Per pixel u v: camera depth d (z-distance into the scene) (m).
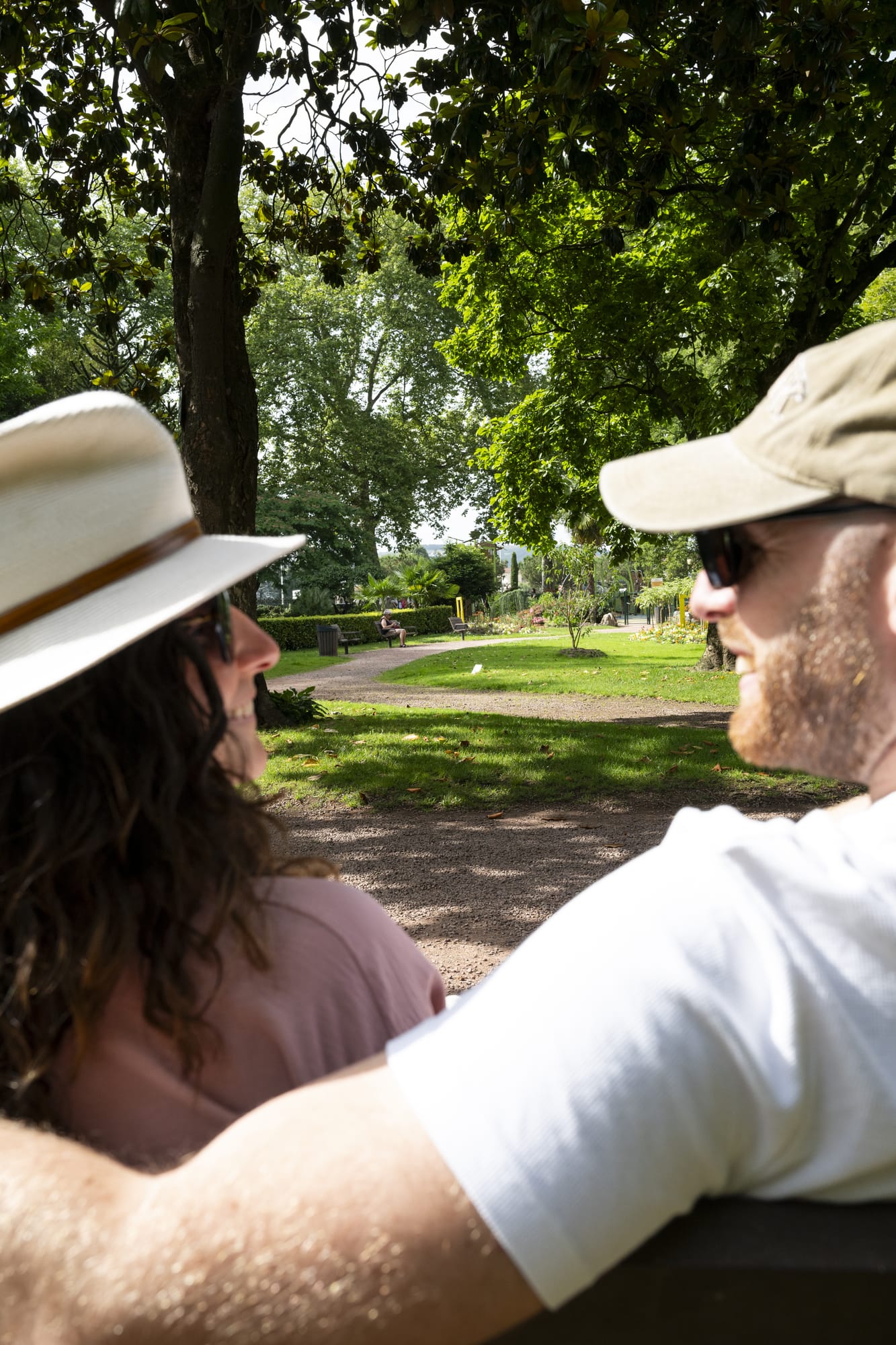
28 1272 0.65
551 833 6.67
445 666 22.05
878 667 0.78
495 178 8.36
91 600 0.87
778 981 0.68
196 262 9.05
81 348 32.03
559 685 16.95
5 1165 0.72
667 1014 0.65
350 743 9.41
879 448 0.76
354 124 9.48
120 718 0.86
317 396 41.34
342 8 9.05
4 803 0.84
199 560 0.91
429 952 4.65
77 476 0.88
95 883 0.82
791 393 0.82
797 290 13.49
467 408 43.09
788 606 0.81
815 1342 0.69
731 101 7.64
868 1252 0.68
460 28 7.05
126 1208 0.68
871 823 0.77
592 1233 0.62
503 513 17.36
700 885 0.71
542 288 15.33
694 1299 0.68
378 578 45.47
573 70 5.59
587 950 0.69
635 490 0.90
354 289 40.09
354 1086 0.69
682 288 14.38
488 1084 0.64
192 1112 0.86
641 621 48.59
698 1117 0.64
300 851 6.36
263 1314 0.60
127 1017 0.86
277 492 43.97
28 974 0.80
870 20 7.89
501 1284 0.61
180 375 9.65
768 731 0.83
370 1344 0.60
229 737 1.02
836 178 11.52
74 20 9.33
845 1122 0.68
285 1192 0.63
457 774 8.08
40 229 22.36
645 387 15.70
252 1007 0.87
